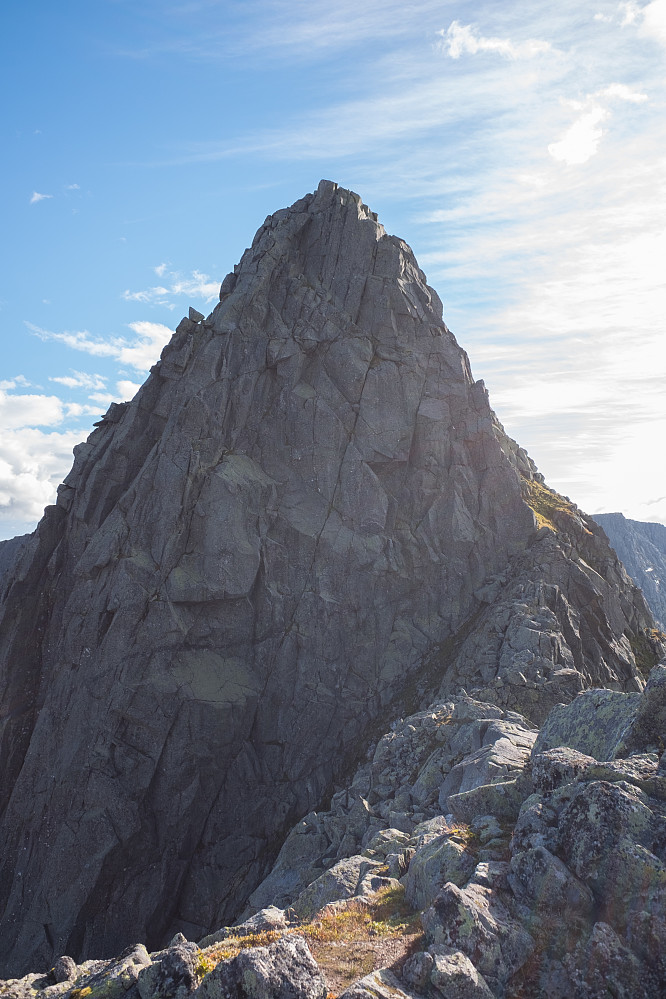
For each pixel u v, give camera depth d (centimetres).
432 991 1466
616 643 6581
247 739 6303
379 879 2203
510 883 1717
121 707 5925
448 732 4241
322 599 6638
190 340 7338
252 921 2230
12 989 1938
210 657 6331
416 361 7625
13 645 6562
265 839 6059
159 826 5872
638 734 2039
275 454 7175
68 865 5619
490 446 7494
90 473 7119
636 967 1480
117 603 6141
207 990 1419
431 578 6975
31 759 6012
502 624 6234
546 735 2423
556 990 1517
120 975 1716
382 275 7988
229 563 6388
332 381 7394
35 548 6862
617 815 1677
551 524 7550
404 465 7381
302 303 7612
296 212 8450
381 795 4219
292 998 1392
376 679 6606
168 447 6719
